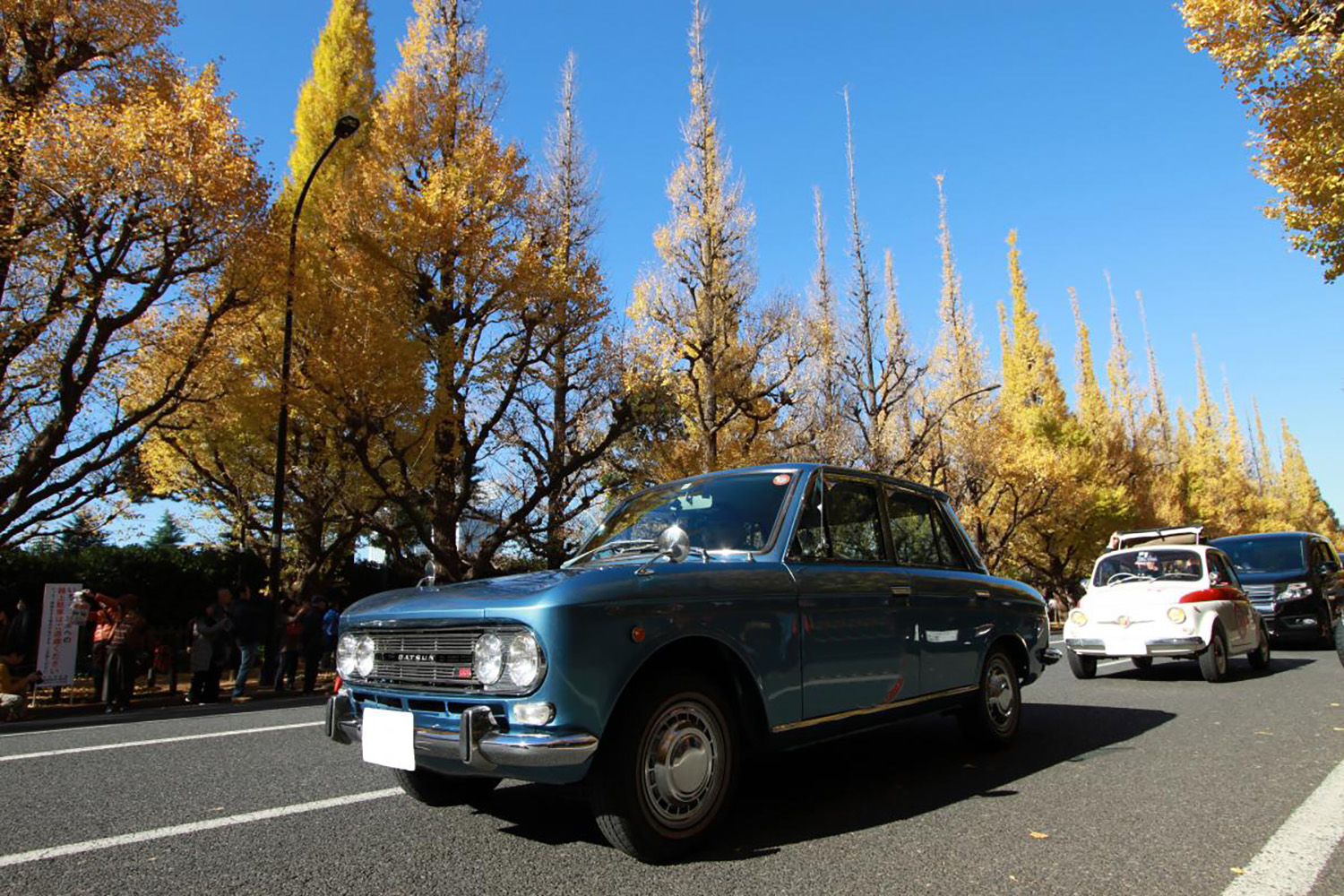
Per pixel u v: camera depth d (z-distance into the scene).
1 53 11.60
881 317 23.84
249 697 11.70
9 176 10.37
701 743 2.92
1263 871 2.68
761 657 3.13
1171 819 3.29
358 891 2.58
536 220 15.87
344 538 18.45
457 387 14.70
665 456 17.30
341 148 20.67
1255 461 78.25
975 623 4.50
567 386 16.39
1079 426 33.41
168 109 10.93
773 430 19.27
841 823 3.30
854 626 3.60
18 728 8.20
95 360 11.26
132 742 5.72
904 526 4.37
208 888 2.63
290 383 13.19
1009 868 2.73
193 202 10.80
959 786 3.89
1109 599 8.50
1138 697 7.03
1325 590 11.48
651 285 18.77
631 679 2.79
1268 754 4.51
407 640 3.05
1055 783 3.91
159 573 16.31
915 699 3.94
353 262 14.30
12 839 3.22
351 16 21.88
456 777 3.64
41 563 14.70
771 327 18.80
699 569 3.08
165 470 16.89
